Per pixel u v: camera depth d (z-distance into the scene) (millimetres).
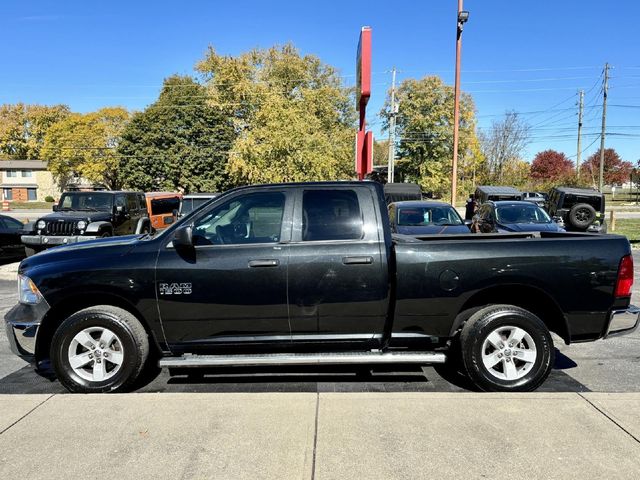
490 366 4172
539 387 4395
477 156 60375
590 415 3482
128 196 15094
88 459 3014
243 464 2945
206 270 4160
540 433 3242
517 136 58094
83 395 3947
